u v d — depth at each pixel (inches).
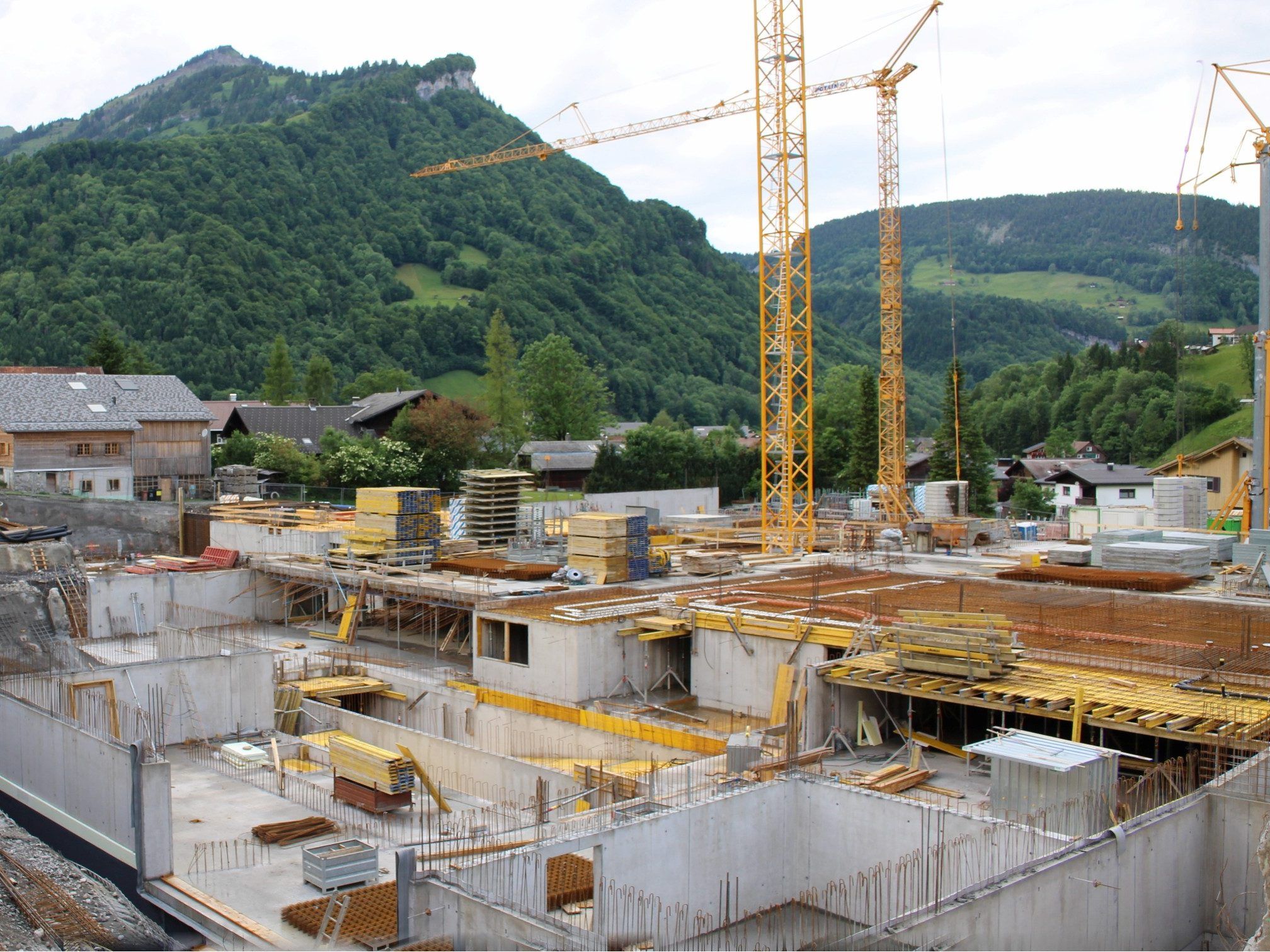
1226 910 863.1
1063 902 768.9
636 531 2034.9
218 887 985.5
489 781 1326.3
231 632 1854.1
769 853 981.8
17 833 1088.8
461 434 4037.9
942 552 2541.8
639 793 1128.2
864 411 4328.3
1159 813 851.4
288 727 1601.9
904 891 891.4
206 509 2746.1
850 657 1373.0
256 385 7052.2
